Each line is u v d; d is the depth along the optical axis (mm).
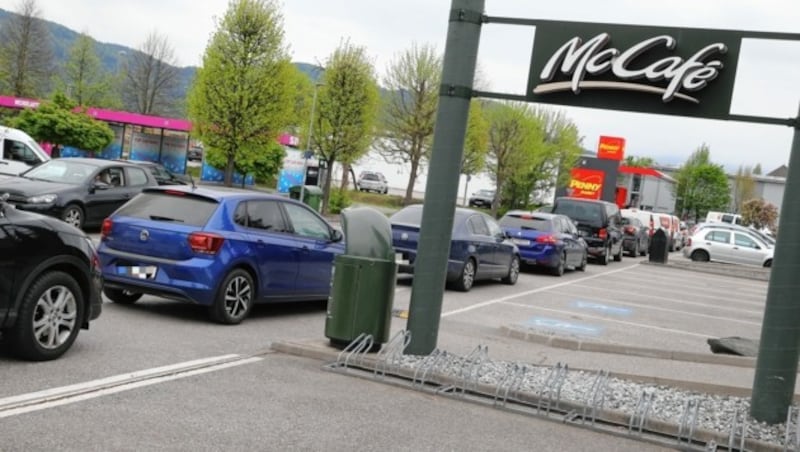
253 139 36688
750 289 22688
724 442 5703
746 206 89562
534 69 7047
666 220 44781
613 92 6820
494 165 50594
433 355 7211
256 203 9273
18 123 41094
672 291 19172
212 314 8570
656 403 6496
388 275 7324
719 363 8781
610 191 52062
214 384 6023
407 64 42531
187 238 8438
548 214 20125
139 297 9570
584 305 14203
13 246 5887
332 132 36844
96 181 15938
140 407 5250
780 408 6070
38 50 62344
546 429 5750
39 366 6070
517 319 11477
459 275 14000
